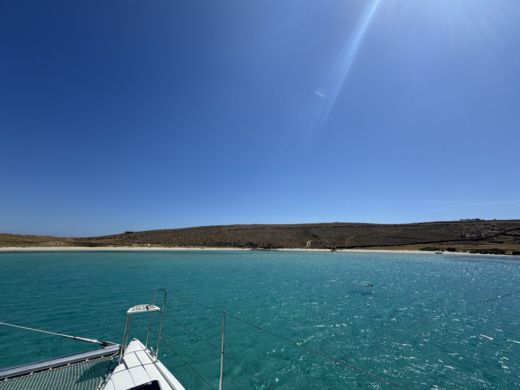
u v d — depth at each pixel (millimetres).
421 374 11203
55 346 12586
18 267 38438
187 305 20609
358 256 76375
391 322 17891
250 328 15828
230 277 35656
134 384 5523
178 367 10891
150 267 43719
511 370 11664
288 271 42719
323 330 15977
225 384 9812
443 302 24094
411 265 54344
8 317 17000
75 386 5707
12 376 5980
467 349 13758
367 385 10195
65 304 20219
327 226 137875
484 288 30984
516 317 19656
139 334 14328
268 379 10289
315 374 10812
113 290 25719
